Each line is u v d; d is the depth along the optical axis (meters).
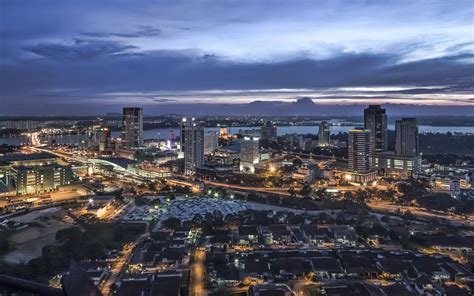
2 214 158.12
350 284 96.62
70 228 131.25
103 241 124.69
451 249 121.25
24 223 142.50
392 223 148.75
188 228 139.88
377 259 110.38
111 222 147.50
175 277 96.62
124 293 89.00
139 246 124.44
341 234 131.38
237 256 113.88
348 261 107.19
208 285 97.88
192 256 116.38
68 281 8.38
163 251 115.69
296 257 112.06
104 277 101.56
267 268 104.31
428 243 123.25
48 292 9.12
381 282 98.31
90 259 111.50
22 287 9.53
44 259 100.69
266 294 88.56
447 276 100.56
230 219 148.88
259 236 131.38
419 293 93.06
